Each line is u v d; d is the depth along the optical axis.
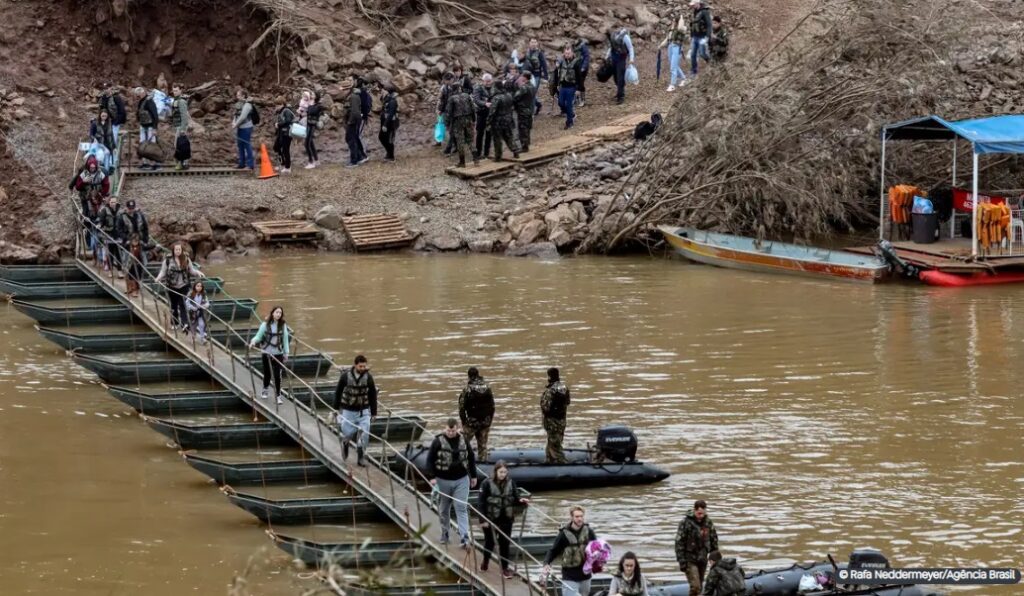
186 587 23.50
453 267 49.16
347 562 23.91
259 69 59.84
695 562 21.48
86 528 26.27
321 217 51.78
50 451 30.69
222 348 36.22
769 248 49.56
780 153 49.91
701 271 49.19
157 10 59.88
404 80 60.19
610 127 56.97
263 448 30.69
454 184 54.06
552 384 27.95
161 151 53.19
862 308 42.97
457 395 33.59
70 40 59.22
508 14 64.81
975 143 46.41
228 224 50.91
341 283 46.12
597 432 28.55
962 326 40.41
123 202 50.28
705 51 60.09
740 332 39.81
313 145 55.16
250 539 25.81
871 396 33.44
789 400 33.16
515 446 29.83
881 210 49.78
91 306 40.62
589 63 59.97
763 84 52.34
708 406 32.78
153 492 28.34
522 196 53.50
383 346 38.12
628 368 36.00
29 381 36.09
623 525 25.77
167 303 37.31
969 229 51.47
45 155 52.97
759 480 27.89
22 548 25.25
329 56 60.06
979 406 32.56
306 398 32.69
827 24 53.00
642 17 65.94
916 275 47.09
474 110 54.41
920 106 51.56
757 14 65.25
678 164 51.97
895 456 29.17
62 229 48.84
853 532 25.14
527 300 43.91
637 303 43.62
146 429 32.56
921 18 51.38
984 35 59.09
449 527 24.23
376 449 29.83
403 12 63.31
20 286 41.47
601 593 21.53
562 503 27.02
